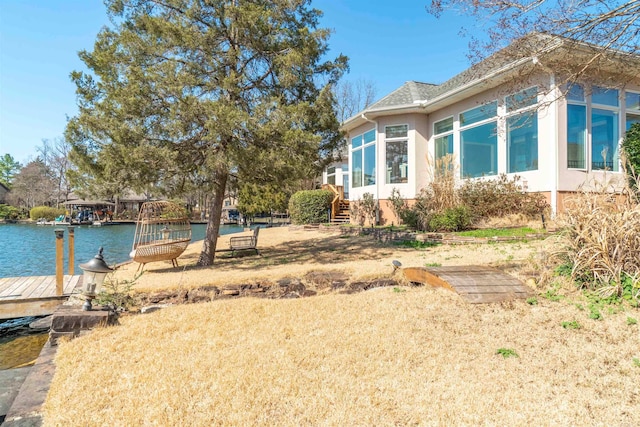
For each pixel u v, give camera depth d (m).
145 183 8.37
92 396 3.19
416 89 15.84
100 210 48.06
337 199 19.94
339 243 12.50
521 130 11.15
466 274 5.94
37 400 3.22
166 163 8.12
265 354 3.98
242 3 8.81
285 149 8.36
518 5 5.67
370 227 14.27
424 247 10.03
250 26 8.41
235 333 4.61
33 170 48.81
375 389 3.25
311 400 3.08
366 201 15.77
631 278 4.99
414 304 5.38
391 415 2.86
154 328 4.83
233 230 30.84
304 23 9.89
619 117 11.13
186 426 2.75
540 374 3.50
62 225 38.81
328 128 9.34
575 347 4.00
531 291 5.39
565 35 5.68
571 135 10.40
